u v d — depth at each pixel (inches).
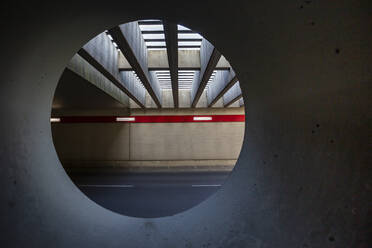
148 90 400.8
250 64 99.0
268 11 76.9
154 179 484.1
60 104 541.3
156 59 317.4
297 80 77.0
